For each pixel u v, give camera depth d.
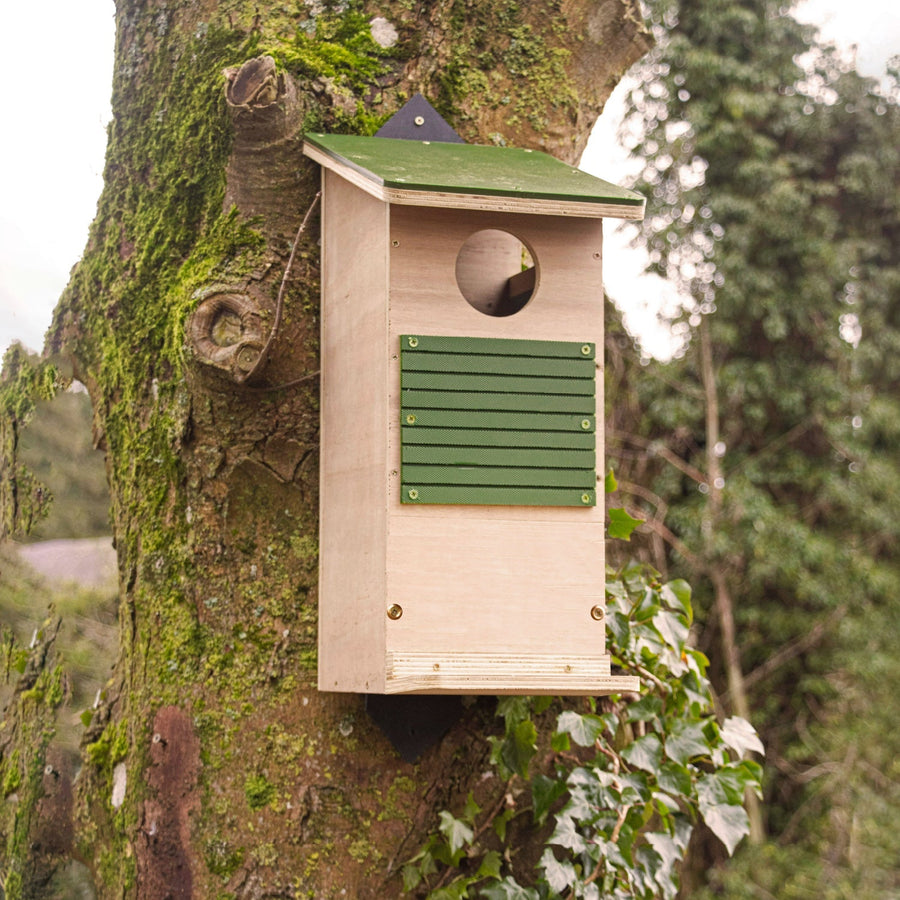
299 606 2.72
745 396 10.08
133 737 2.76
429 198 2.43
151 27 3.07
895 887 8.84
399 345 2.53
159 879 2.65
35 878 3.01
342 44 2.93
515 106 3.01
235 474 2.73
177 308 2.72
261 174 2.76
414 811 2.66
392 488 2.49
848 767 9.28
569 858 2.77
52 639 3.27
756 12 10.47
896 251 10.45
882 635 9.59
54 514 3.37
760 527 9.59
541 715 2.84
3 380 3.39
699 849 9.21
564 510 2.60
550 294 2.65
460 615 2.50
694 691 3.03
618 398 10.26
